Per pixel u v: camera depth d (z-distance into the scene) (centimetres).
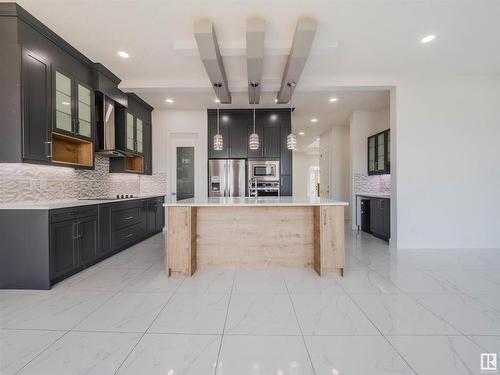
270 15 243
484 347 160
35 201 294
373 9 235
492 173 390
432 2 227
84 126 330
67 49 293
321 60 331
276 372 140
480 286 253
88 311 206
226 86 369
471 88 389
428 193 392
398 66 352
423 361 148
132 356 153
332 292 241
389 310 206
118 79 384
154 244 435
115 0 225
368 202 538
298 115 589
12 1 229
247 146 540
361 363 147
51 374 138
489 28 264
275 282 266
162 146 548
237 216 314
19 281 248
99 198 404
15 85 239
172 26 261
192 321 191
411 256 355
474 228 393
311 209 315
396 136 391
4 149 240
